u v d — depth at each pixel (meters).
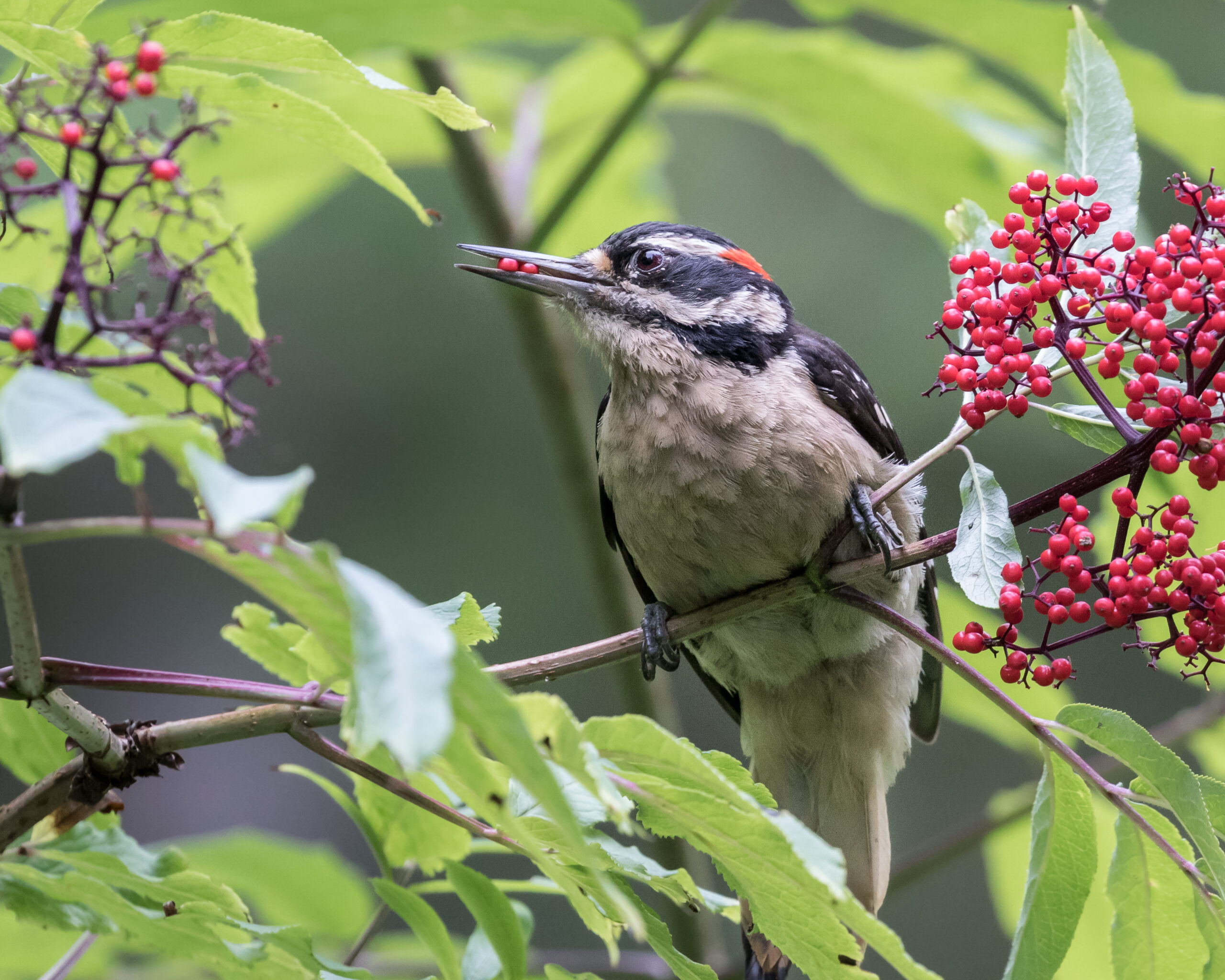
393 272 20.89
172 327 3.95
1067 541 5.39
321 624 3.59
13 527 3.22
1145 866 5.21
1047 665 5.44
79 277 3.79
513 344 21.23
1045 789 5.31
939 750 20.11
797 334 10.09
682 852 10.08
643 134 13.17
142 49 3.95
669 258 10.05
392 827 6.15
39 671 4.66
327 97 11.30
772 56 9.74
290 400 20.70
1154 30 18.06
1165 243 5.41
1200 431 5.27
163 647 20.55
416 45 8.84
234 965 5.04
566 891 4.68
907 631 6.00
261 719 5.06
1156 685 18.30
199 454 2.81
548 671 6.11
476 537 20.75
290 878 8.83
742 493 8.96
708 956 10.04
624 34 9.30
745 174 20.58
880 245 20.14
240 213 12.27
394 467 20.75
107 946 7.57
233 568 3.45
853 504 8.89
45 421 2.75
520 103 12.59
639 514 9.43
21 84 4.36
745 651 9.85
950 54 10.77
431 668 2.88
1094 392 5.50
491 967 5.84
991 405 5.65
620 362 9.71
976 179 10.15
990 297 5.72
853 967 4.56
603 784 3.70
